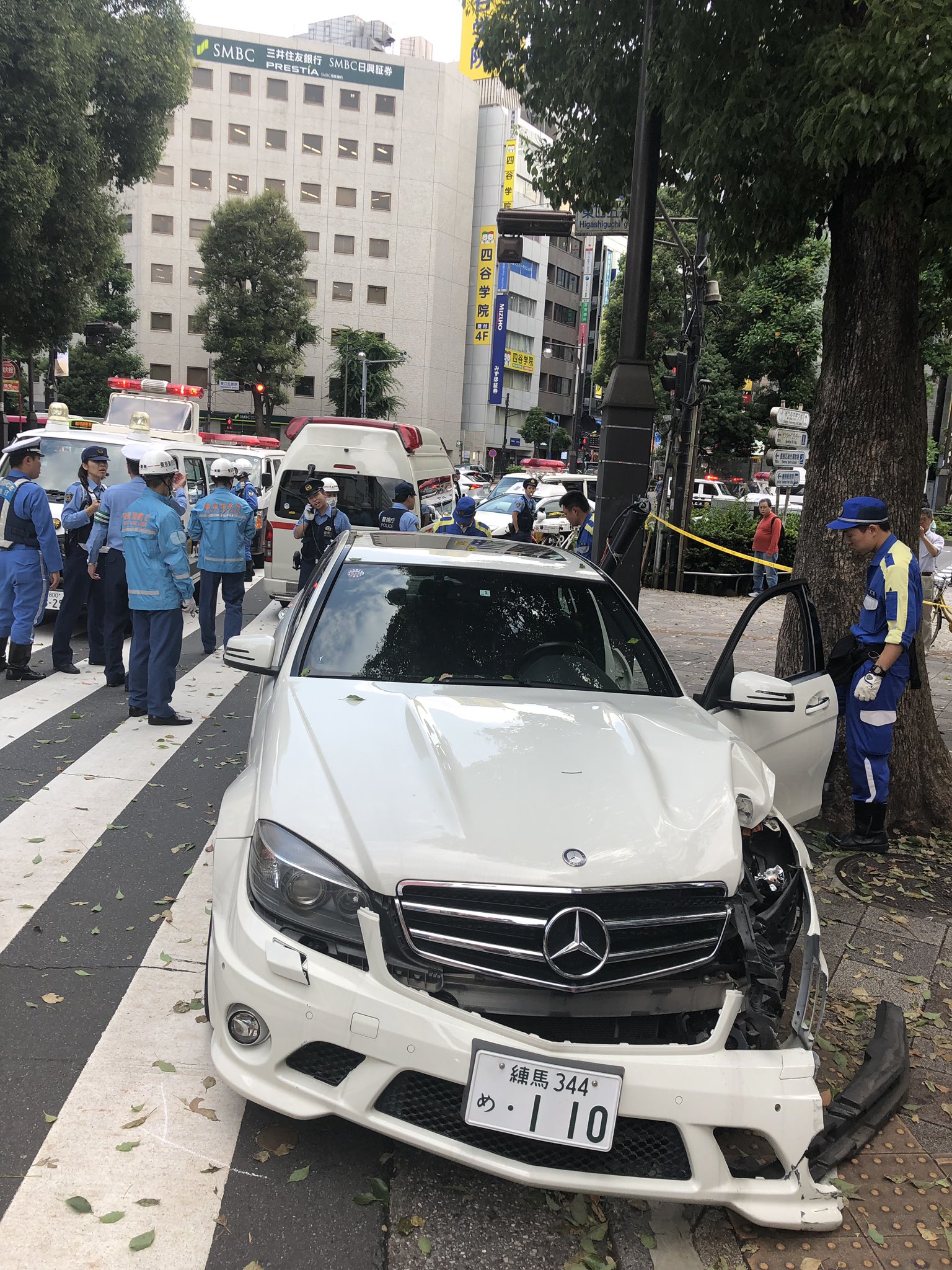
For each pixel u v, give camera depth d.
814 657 4.52
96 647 9.03
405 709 3.31
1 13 16.80
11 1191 2.57
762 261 6.54
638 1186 2.46
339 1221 2.58
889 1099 3.17
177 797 5.68
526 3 7.55
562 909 2.53
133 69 20.77
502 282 71.38
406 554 4.48
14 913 4.15
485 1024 2.46
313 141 63.16
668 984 2.64
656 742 3.27
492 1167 2.45
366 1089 2.48
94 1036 3.29
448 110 65.19
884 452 5.51
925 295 8.03
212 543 9.68
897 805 5.71
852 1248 2.60
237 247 54.75
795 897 3.16
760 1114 2.51
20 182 17.44
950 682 10.90
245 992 2.60
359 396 62.16
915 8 4.43
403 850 2.60
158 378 62.97
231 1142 2.83
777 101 5.19
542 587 4.36
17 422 27.20
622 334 7.12
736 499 28.55
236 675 9.09
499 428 76.12
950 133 4.44
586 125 7.95
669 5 5.97
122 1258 2.39
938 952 4.27
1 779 5.80
